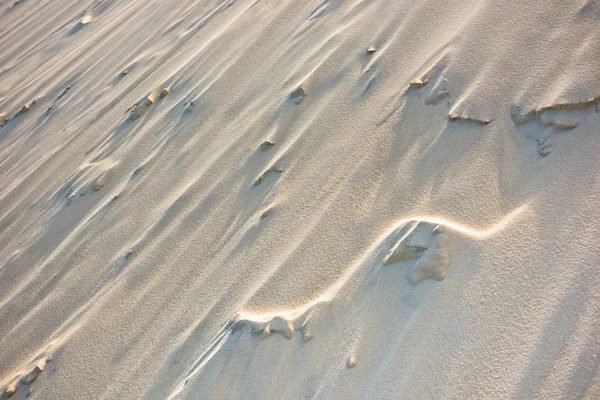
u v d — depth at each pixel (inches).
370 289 64.5
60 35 259.4
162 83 139.0
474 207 68.2
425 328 58.0
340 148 87.7
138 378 71.8
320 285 69.1
